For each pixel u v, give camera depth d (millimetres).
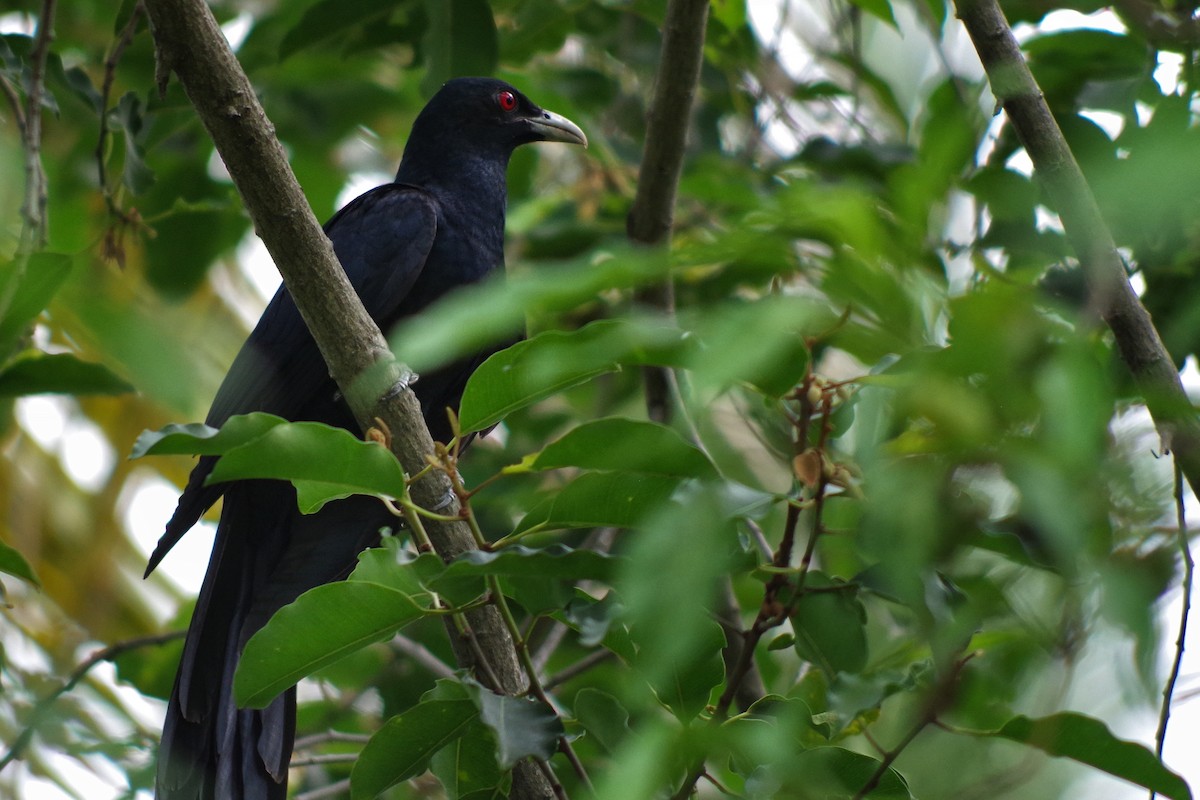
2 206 7973
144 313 4266
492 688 5977
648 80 11711
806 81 10969
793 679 8547
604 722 5684
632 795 4090
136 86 11227
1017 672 6453
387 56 12016
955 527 3412
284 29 10938
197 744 7895
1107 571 3621
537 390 4887
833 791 5426
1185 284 5895
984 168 5695
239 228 11141
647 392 9516
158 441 4594
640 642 4781
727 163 9539
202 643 8422
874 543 3412
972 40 5012
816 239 4020
